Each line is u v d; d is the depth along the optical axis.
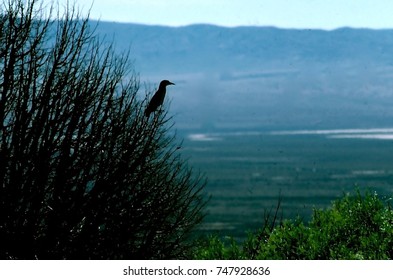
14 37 29.91
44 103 29.64
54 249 29.38
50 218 29.38
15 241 28.84
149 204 31.23
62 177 29.45
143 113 32.16
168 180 32.66
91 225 29.62
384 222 38.59
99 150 30.00
